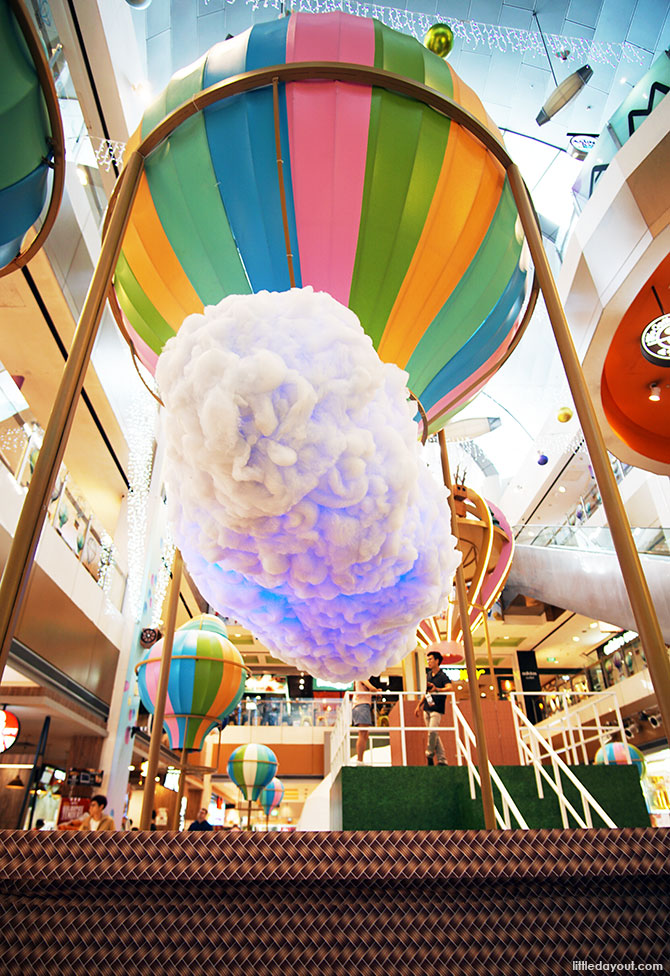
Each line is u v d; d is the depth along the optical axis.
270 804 14.74
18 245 2.69
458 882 0.67
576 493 17.70
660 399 7.20
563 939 0.68
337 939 0.66
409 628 1.61
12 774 10.18
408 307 2.77
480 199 2.68
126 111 9.69
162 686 3.15
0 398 7.49
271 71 2.45
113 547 11.87
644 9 11.04
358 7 11.26
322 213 2.57
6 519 6.93
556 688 21.94
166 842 0.67
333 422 1.21
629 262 5.80
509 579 15.41
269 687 22.25
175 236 2.68
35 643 8.35
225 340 1.26
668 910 0.70
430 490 1.55
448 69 2.83
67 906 0.66
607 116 12.55
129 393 11.42
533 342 17.06
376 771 4.07
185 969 0.64
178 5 11.20
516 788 4.10
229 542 1.32
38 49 2.21
